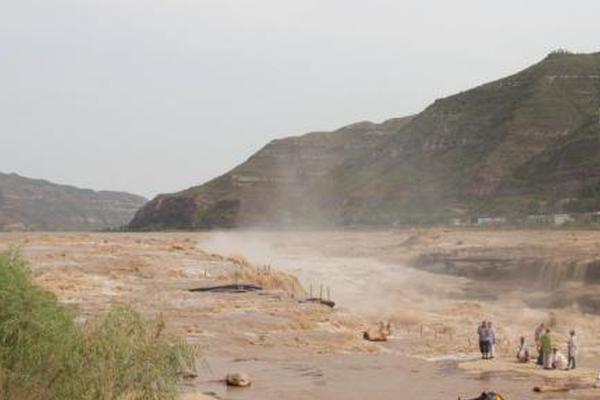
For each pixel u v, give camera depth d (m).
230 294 42.97
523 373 28.05
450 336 37.66
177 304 37.97
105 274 46.41
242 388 23.31
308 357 29.62
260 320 35.66
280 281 53.00
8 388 11.14
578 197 158.38
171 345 12.80
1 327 11.33
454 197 195.50
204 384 23.58
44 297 12.02
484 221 160.75
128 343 12.27
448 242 107.00
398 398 22.94
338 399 22.50
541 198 166.75
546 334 29.67
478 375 27.41
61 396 11.55
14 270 11.91
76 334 12.03
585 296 57.78
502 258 82.81
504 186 184.88
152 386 12.34
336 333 34.78
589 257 72.12
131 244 67.94
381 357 30.62
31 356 11.42
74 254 53.34
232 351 29.58
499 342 36.44
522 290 67.38
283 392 22.95
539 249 86.00
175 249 63.47
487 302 59.38
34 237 75.69
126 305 13.09
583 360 32.06
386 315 44.81
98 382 11.78
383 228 177.25
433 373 27.53
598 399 23.58
